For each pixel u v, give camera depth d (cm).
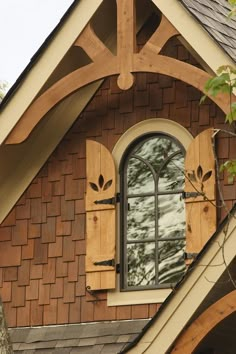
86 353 1625
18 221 1720
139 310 1630
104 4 1642
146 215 1655
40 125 1714
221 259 1471
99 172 1677
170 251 1636
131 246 1653
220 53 1573
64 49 1653
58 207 1705
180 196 1644
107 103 1703
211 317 1468
